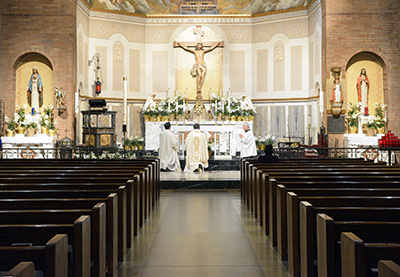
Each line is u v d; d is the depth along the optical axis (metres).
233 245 6.88
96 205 4.63
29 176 7.64
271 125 23.56
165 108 21.34
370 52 19.23
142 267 5.73
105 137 17.69
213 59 24.47
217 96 22.11
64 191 5.72
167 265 5.82
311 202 5.23
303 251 4.89
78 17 20.80
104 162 11.34
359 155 18.16
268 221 7.58
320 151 18.41
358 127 18.97
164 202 11.29
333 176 7.42
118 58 23.39
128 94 23.70
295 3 22.75
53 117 19.25
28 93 19.44
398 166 9.60
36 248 3.12
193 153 16.56
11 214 4.35
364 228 3.93
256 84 24.14
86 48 22.03
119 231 5.98
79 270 3.86
